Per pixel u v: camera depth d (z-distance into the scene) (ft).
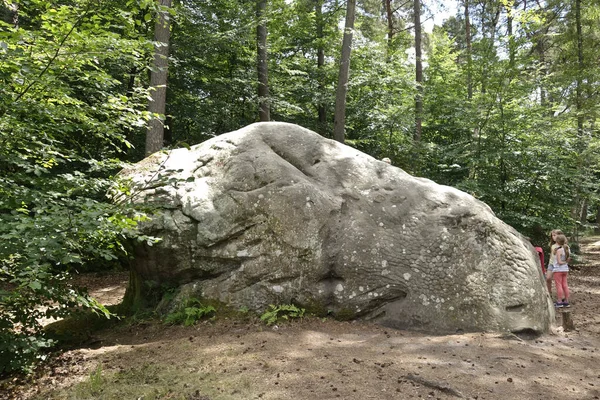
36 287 11.78
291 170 21.89
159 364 15.61
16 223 12.60
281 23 54.13
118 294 29.22
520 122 42.63
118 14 14.69
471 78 51.75
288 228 20.57
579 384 14.56
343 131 45.70
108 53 14.80
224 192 21.40
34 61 14.37
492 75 43.04
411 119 50.52
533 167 42.80
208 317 20.18
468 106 45.75
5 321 15.53
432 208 21.50
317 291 20.39
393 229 21.08
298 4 52.06
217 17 46.62
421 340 18.11
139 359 16.22
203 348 16.90
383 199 21.94
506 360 16.22
